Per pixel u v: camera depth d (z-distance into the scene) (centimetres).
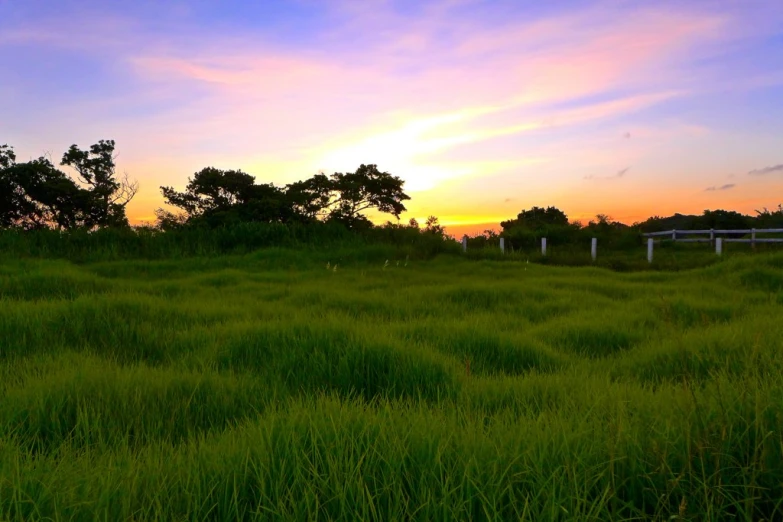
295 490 200
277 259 1672
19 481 193
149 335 600
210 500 203
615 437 221
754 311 770
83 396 340
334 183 2914
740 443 208
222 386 396
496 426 266
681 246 2606
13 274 1105
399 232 2192
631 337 640
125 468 233
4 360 488
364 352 453
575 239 2752
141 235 1922
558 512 180
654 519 178
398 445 224
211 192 2958
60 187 2962
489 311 848
